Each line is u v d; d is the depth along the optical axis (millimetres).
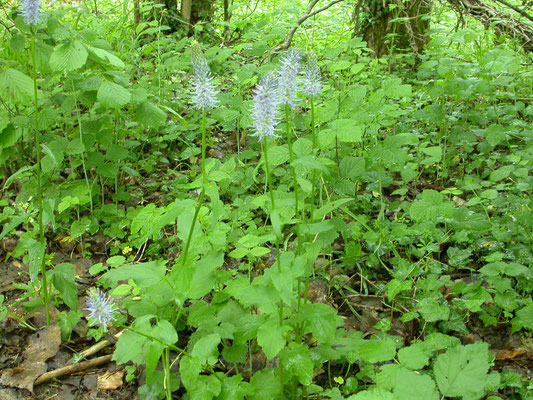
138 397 914
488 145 1492
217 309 928
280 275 705
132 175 1407
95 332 981
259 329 735
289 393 862
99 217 1330
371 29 2420
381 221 1238
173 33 2744
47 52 1115
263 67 1454
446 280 1076
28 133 1349
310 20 2836
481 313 1037
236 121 1629
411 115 1777
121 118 1539
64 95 1363
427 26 2424
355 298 1133
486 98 1890
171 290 919
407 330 1036
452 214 1073
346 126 914
